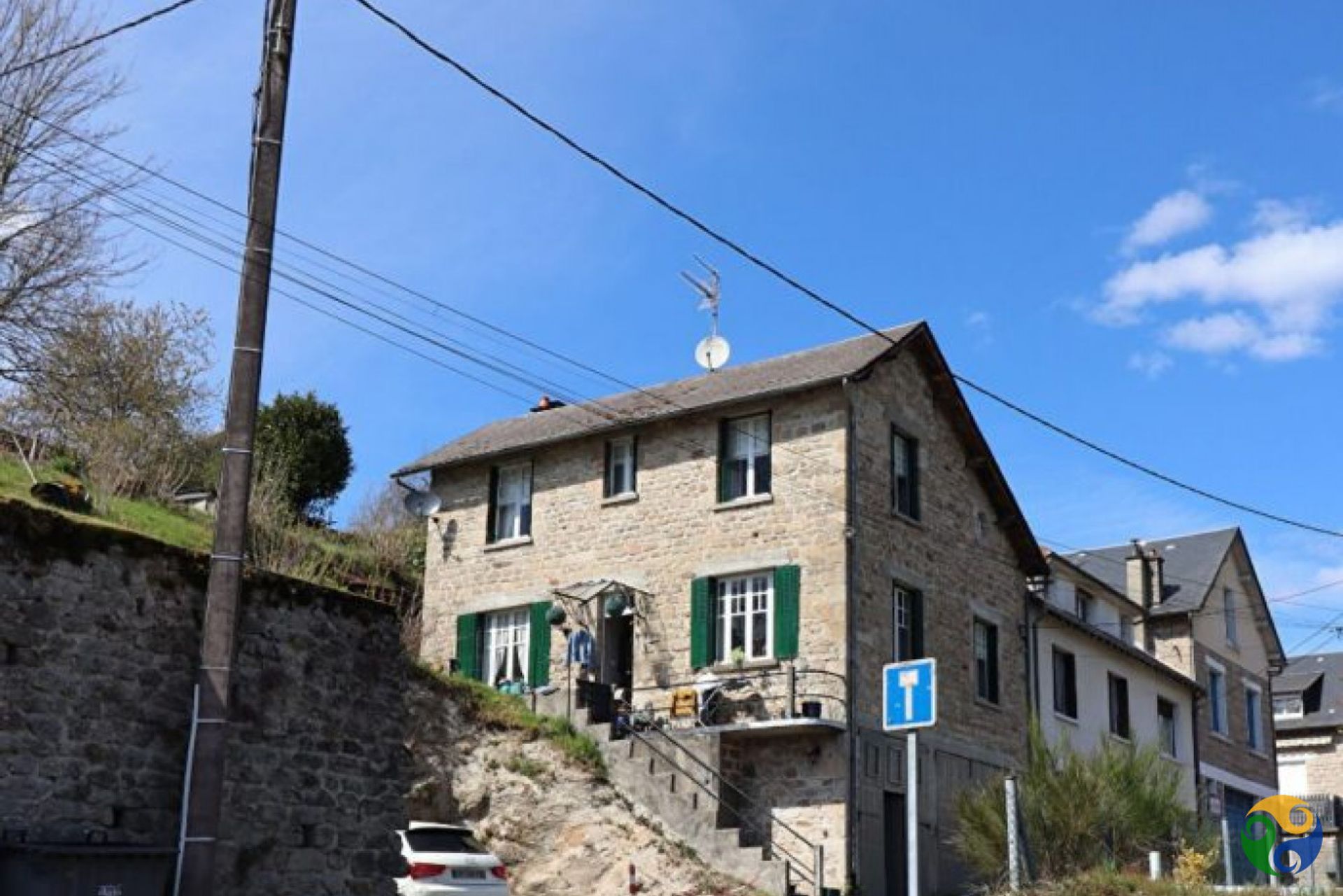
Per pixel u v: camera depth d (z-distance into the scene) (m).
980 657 28.02
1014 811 18.12
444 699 23.09
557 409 30.98
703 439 26.55
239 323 12.70
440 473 30.30
